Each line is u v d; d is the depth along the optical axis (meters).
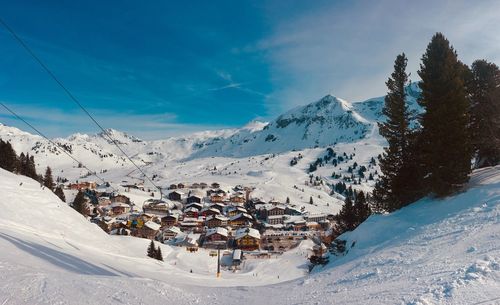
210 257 92.25
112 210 167.12
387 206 45.59
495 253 13.05
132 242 82.25
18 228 33.22
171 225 153.12
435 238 20.69
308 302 13.03
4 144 94.94
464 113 32.91
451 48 34.62
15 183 51.72
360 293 12.70
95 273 21.12
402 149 40.97
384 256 20.62
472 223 21.02
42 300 10.62
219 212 170.12
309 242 113.44
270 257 96.69
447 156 31.33
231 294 15.81
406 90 42.69
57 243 33.50
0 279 11.80
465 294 9.25
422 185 36.06
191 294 14.64
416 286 11.27
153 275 31.69
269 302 14.20
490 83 38.69
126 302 11.67
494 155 42.22
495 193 26.34
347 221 60.03
